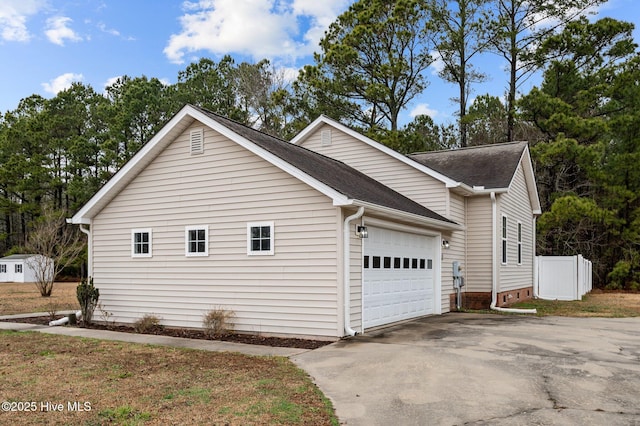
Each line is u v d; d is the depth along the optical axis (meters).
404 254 13.00
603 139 26.41
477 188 16.03
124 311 13.16
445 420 5.49
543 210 28.12
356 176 14.61
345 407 5.91
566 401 6.11
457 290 15.82
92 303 13.34
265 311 10.98
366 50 27.19
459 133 36.59
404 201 14.06
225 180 11.77
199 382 6.95
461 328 11.45
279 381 6.96
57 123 41.81
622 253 27.06
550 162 24.53
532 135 29.31
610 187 25.17
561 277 21.56
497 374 7.24
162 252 12.64
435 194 15.45
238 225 11.52
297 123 29.52
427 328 11.45
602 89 25.05
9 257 43.44
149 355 8.88
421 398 6.22
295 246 10.71
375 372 7.41
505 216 17.70
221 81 38.75
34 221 40.03
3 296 24.94
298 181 10.77
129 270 13.14
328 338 10.16
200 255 12.02
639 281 25.72
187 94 37.22
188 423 5.32
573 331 11.05
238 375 7.31
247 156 11.48
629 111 25.38
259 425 5.26
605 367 7.65
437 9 28.28
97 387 6.75
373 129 26.86
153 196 12.88
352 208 10.38
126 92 39.44
